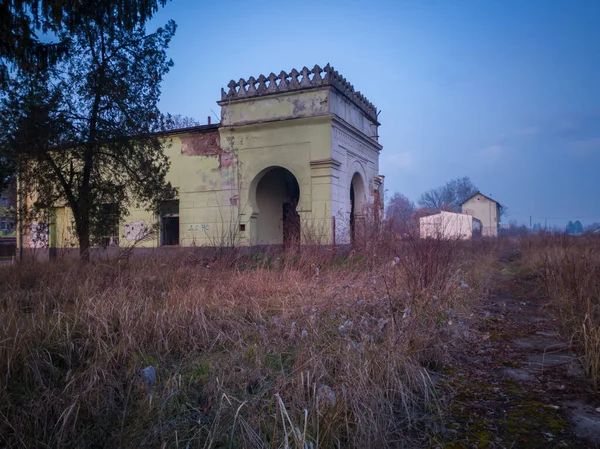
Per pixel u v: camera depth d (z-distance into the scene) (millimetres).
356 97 18578
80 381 3900
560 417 3490
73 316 5488
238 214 17109
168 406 3547
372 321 5770
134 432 3246
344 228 14891
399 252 8914
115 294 6492
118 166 12766
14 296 6629
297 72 16391
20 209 12125
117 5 10680
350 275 8539
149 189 12875
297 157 16266
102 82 11727
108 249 11938
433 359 4824
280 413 3223
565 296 6406
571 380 4270
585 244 15984
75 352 4637
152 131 12828
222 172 17609
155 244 18344
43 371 4156
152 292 7223
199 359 4684
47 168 11680
